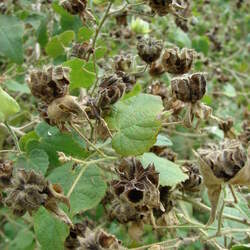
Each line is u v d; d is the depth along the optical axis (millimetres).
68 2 203
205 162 135
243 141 201
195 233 218
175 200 186
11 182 141
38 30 253
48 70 142
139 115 149
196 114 161
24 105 281
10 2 270
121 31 281
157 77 205
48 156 170
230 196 178
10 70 248
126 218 149
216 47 384
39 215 153
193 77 158
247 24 467
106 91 149
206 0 395
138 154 145
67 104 142
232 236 177
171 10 195
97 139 171
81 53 205
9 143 227
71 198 156
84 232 155
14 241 234
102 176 158
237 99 357
